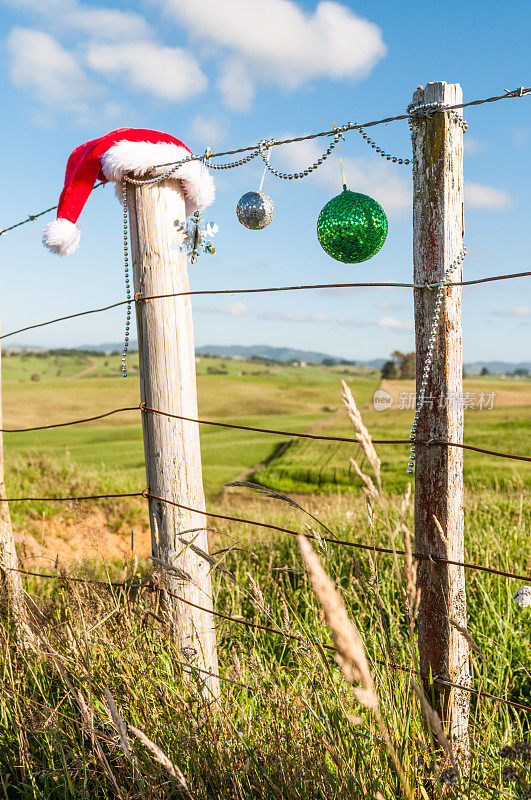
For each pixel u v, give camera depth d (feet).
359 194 6.97
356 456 57.52
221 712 6.66
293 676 7.98
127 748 4.81
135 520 25.91
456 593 6.01
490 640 9.87
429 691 6.09
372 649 7.66
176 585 8.50
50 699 8.12
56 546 19.67
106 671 7.81
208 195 8.95
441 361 5.94
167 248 8.61
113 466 65.77
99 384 221.46
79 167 8.96
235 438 109.29
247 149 7.90
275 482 58.65
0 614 10.21
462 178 6.00
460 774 5.24
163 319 8.57
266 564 14.93
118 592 9.07
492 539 14.14
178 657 7.82
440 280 5.91
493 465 35.88
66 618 9.53
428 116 5.85
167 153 8.62
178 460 8.56
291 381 228.84
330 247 7.05
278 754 5.79
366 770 5.27
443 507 5.97
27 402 186.09
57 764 6.86
